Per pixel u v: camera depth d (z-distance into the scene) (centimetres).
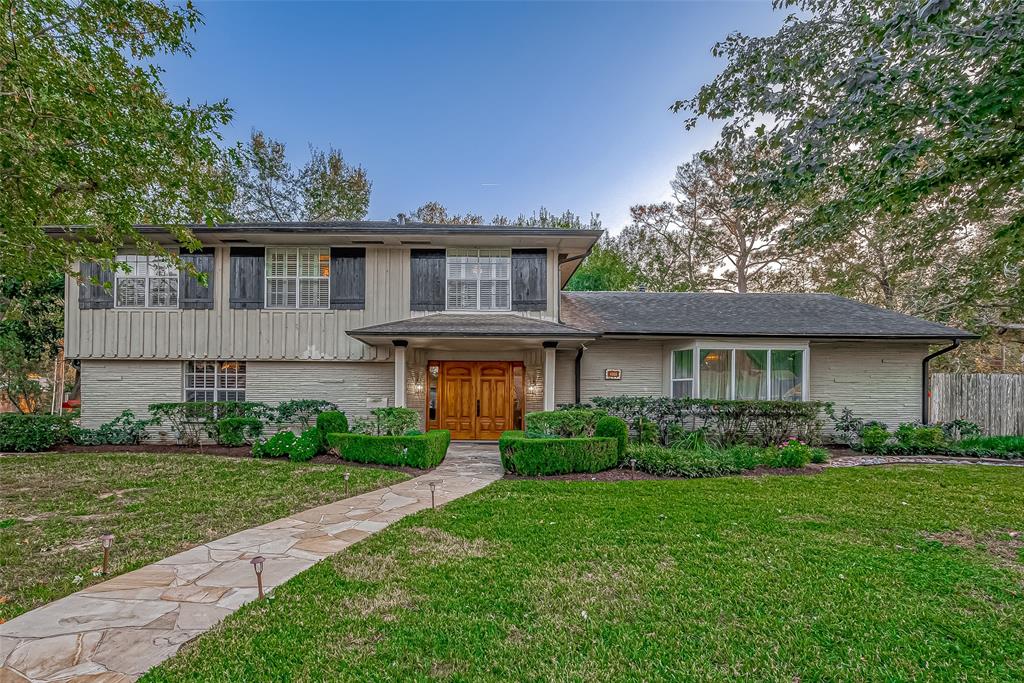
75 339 1152
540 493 686
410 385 1184
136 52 762
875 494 673
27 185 695
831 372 1217
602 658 288
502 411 1238
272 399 1182
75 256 808
